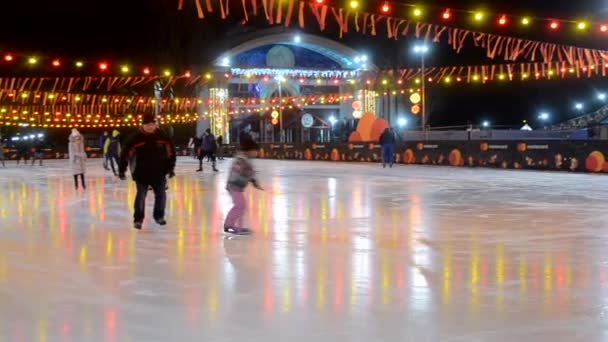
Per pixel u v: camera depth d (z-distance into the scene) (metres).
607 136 31.12
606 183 17.67
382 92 50.78
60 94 42.25
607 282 6.05
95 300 5.49
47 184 19.39
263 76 49.91
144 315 5.03
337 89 52.66
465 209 11.80
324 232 9.09
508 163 25.17
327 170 25.83
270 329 4.67
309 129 48.50
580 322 4.81
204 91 48.84
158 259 7.21
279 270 6.61
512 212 11.32
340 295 5.60
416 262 6.98
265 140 49.34
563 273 6.43
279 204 12.64
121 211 11.90
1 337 4.53
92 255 7.47
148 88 49.47
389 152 27.62
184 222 10.20
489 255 7.36
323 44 49.97
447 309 5.16
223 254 7.48
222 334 4.57
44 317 5.00
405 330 4.64
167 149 9.71
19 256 7.43
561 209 11.73
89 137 54.78
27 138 45.06
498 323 4.79
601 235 8.76
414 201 13.21
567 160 22.75
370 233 8.98
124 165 9.53
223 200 13.67
